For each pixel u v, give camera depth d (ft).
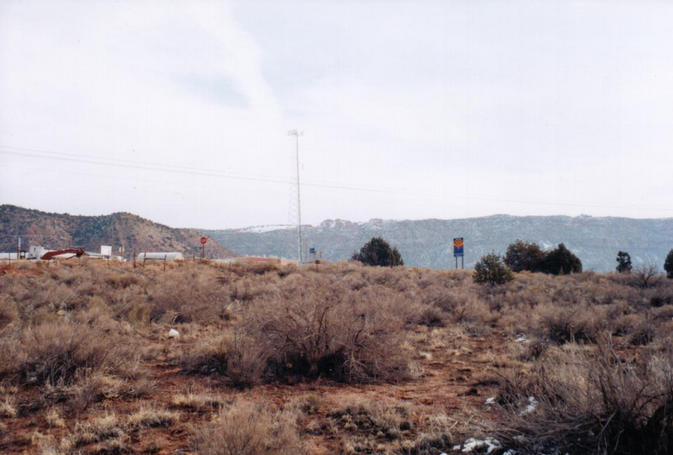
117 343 33.37
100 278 79.41
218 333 41.60
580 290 77.97
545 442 16.88
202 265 129.39
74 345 27.53
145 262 136.87
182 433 19.89
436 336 45.06
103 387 25.07
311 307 31.89
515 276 107.76
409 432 20.22
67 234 637.71
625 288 76.33
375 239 215.31
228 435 16.55
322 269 123.65
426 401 24.94
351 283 84.89
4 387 24.98
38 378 26.23
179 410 22.81
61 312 49.75
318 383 28.30
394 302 51.98
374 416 21.88
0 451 17.98
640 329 41.63
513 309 59.77
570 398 17.20
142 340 39.42
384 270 121.49
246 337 32.53
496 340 44.21
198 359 31.96
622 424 15.75
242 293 70.28
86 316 44.83
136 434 19.70
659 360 18.26
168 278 83.82
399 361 31.63
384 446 18.54
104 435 19.36
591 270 119.65
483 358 35.35
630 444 15.49
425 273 123.54
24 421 21.12
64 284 69.82
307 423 21.39
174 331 42.63
